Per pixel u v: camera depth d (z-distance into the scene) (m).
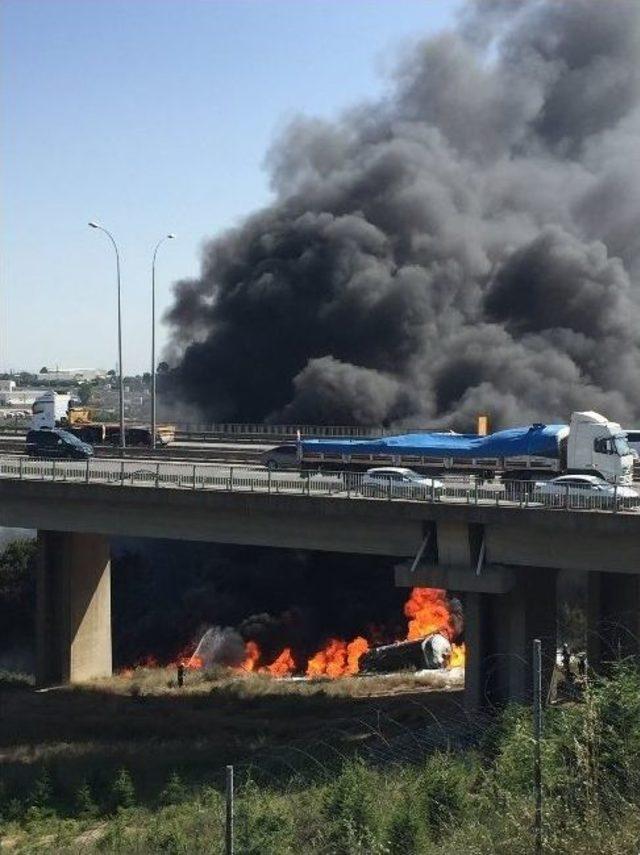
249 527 40.00
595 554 34.34
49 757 35.19
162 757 34.53
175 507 41.28
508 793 17.19
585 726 17.86
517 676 36.16
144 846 23.14
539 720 16.41
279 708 41.09
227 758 33.91
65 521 43.88
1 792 30.73
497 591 35.38
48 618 46.22
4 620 60.41
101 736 38.38
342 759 29.55
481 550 35.88
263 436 70.00
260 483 39.22
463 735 29.53
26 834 27.33
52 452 56.25
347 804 19.53
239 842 19.33
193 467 40.44
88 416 80.62
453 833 17.78
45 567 46.06
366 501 37.03
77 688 45.22
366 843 18.23
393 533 37.53
